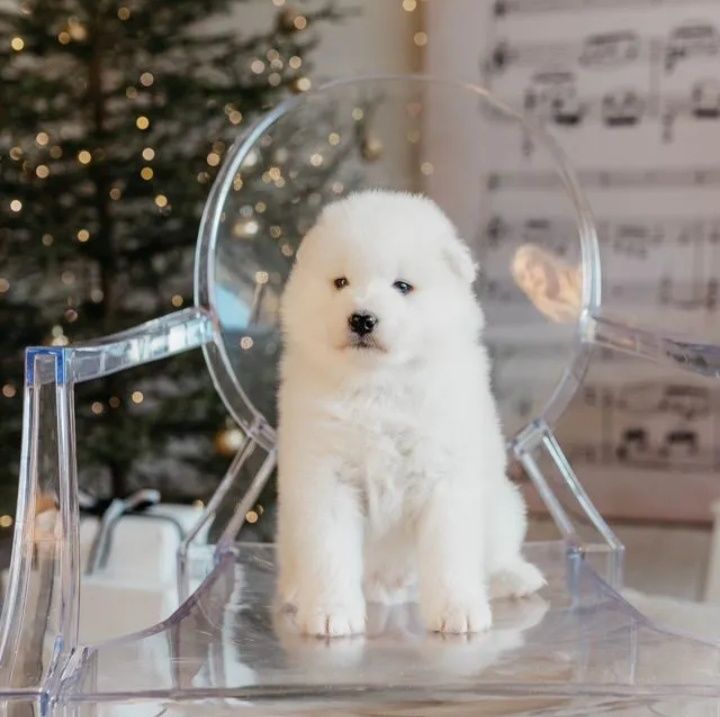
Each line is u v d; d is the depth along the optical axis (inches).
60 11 99.9
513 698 38.0
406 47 116.0
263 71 101.4
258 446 60.4
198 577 58.2
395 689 38.0
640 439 114.9
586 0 112.3
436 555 45.7
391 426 46.1
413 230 47.9
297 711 38.2
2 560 98.7
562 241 70.9
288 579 48.1
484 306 70.8
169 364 99.9
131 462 102.3
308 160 77.8
